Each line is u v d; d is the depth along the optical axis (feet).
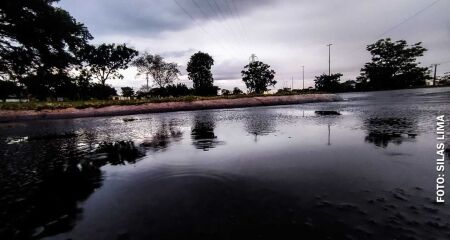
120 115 40.34
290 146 12.01
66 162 10.70
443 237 4.33
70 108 38.93
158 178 8.01
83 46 75.00
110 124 26.76
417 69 155.12
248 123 22.54
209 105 49.08
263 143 13.07
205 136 16.25
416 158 9.11
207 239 4.54
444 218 4.97
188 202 6.10
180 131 19.01
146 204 6.08
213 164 9.39
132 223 5.22
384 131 15.07
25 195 7.02
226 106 50.49
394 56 156.87
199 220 5.22
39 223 5.43
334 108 38.32
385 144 11.55
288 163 9.14
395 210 5.36
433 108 29.43
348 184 6.91
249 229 4.82
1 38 58.80
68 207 6.16
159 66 107.86
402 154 9.71
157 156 11.11
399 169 7.98
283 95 60.85
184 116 33.94
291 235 4.57
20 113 34.91
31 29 58.08
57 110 37.55
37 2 58.59
